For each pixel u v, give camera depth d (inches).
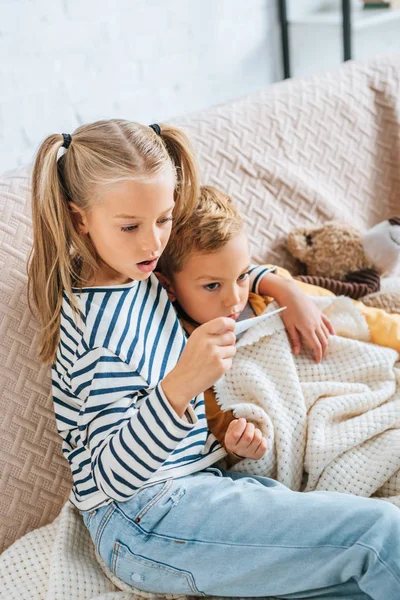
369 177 64.9
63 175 37.1
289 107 59.8
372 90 65.9
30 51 71.7
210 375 34.4
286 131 59.1
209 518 36.3
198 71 89.1
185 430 34.6
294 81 62.1
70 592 36.3
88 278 38.8
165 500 37.2
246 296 44.5
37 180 36.7
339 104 62.9
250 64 95.8
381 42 108.2
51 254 38.0
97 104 79.1
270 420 42.2
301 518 35.4
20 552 39.6
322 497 36.4
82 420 36.4
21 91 71.8
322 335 46.1
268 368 45.0
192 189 41.7
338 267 54.7
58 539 39.2
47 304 38.5
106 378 36.4
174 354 40.6
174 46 85.5
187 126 54.1
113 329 37.3
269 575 35.4
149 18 82.0
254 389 43.3
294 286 47.3
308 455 41.9
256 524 35.7
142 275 37.0
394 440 41.4
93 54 77.5
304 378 45.8
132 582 37.1
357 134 64.1
